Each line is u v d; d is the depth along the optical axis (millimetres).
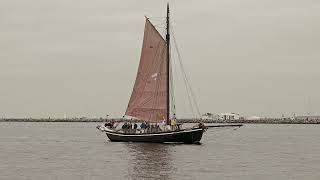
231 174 49219
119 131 94062
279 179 46156
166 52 88062
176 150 76875
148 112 88625
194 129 85250
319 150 83188
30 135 146875
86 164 57844
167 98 87375
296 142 108750
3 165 57031
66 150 80375
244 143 103938
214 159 64188
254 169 53500
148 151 75000
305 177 47500
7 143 102438
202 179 45562
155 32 88375
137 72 89750
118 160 62312
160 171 51125
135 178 45875
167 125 87250
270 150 82625
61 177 46719
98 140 114125
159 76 87875
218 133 177000
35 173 49562
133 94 89938
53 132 177000
